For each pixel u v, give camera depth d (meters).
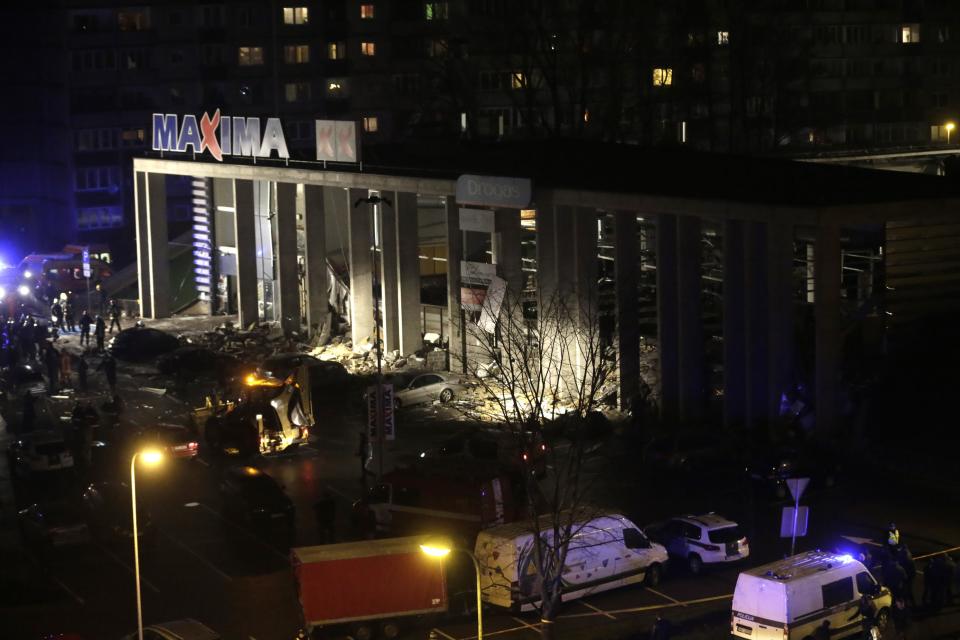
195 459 62.09
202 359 81.12
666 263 63.72
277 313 93.56
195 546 49.38
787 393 57.75
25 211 131.62
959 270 64.25
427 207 93.88
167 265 99.69
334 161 82.50
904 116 142.38
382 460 56.12
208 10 130.75
